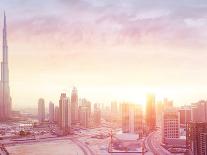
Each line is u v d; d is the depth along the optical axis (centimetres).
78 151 19825
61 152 19550
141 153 18788
